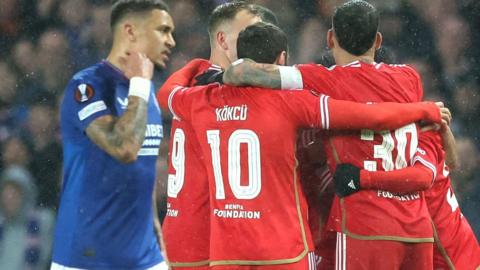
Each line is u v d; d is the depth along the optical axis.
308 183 20.23
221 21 19.92
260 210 17.75
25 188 28.88
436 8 41.50
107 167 16.45
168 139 33.44
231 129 17.97
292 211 17.91
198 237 19.11
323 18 41.38
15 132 35.66
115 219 16.66
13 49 39.38
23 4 40.44
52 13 40.47
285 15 41.38
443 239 20.03
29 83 38.56
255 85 17.92
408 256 18.39
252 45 18.09
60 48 39.47
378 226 18.00
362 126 17.67
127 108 16.09
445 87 40.50
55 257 16.86
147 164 16.94
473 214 33.12
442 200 20.03
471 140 38.88
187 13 40.62
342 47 18.50
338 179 18.17
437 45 41.34
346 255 18.30
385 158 18.09
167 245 19.45
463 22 41.47
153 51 17.05
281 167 17.84
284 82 17.88
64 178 16.88
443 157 19.55
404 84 18.56
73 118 16.33
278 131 17.72
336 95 18.14
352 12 18.25
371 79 18.25
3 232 28.62
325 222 20.23
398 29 41.56
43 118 36.00
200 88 18.70
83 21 40.31
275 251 17.62
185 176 19.25
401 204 18.20
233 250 17.84
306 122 17.78
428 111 18.38
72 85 16.48
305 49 40.62
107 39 40.09
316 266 20.34
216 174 18.19
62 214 16.81
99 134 16.00
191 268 19.17
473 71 40.81
